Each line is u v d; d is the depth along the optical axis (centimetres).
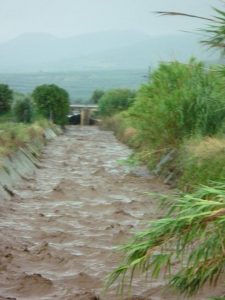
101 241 1165
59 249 1087
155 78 1986
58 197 1692
